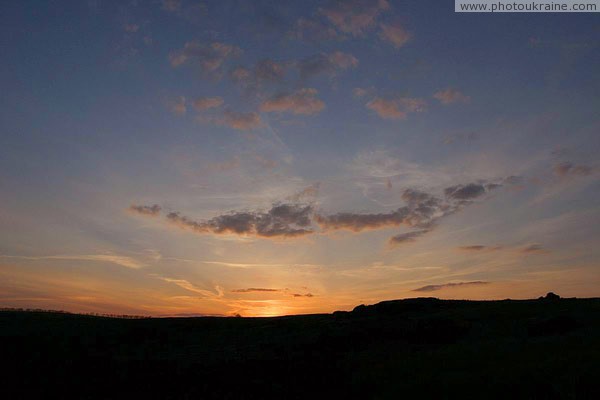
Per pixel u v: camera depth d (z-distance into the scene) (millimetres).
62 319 51594
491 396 19422
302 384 26234
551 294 44750
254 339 40656
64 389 27125
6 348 37094
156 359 34969
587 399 17672
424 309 44500
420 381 22516
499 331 32781
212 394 25547
